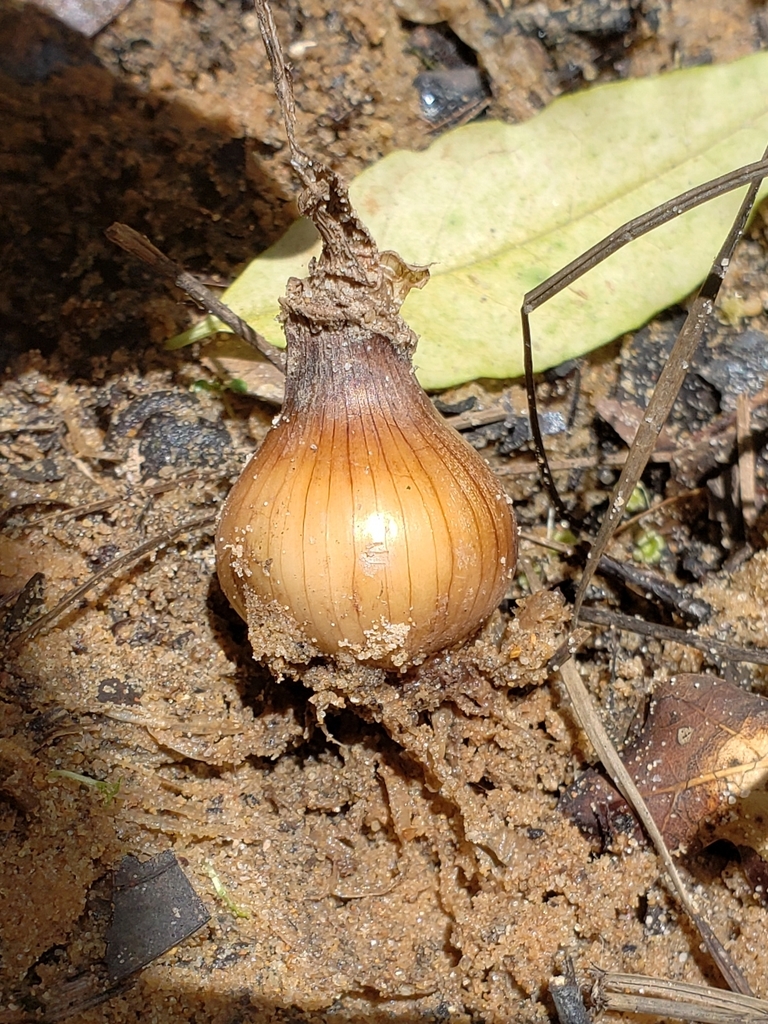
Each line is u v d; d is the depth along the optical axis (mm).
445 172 134
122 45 148
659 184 133
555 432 140
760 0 151
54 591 126
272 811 122
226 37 149
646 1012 109
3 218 143
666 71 151
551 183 134
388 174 135
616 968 114
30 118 145
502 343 131
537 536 137
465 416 139
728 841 117
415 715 113
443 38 151
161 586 128
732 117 134
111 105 147
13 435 136
